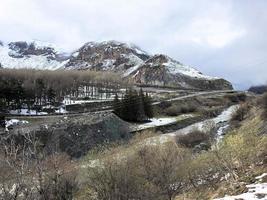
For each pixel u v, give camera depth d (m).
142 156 42.81
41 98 147.50
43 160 22.84
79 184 34.22
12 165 19.42
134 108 127.31
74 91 175.75
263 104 80.69
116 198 30.12
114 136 95.75
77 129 88.50
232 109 142.00
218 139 72.12
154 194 36.03
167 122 123.38
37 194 20.42
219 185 36.16
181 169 43.19
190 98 164.62
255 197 24.62
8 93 134.88
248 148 41.69
